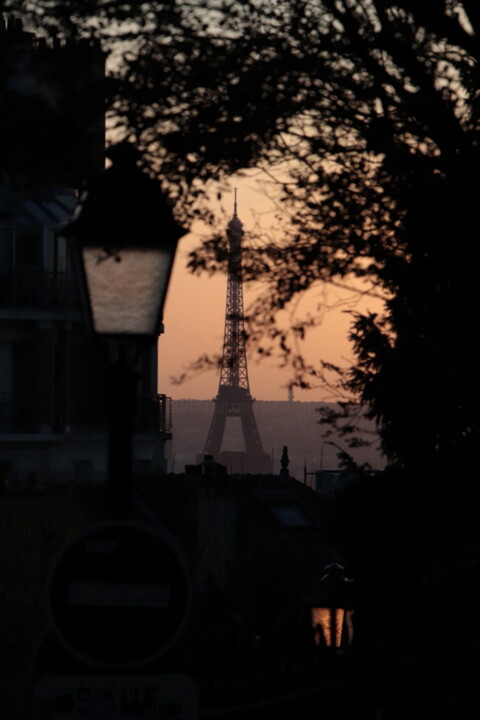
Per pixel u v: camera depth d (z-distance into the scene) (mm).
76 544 15703
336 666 19547
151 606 15680
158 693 15867
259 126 25438
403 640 18766
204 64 25562
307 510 91000
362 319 27250
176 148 25422
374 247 25984
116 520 15750
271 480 100125
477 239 24812
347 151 26391
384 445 27016
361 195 26078
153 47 25781
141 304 17312
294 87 25859
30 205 106500
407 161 25359
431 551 23688
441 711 16875
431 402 25156
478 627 17891
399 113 26219
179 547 15750
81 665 15883
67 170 25734
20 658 61812
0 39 25828
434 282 26547
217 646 21750
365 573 23531
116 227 17172
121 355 17422
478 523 24016
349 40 25891
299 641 21000
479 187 24797
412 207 25359
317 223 26375
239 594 63000
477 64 26594
